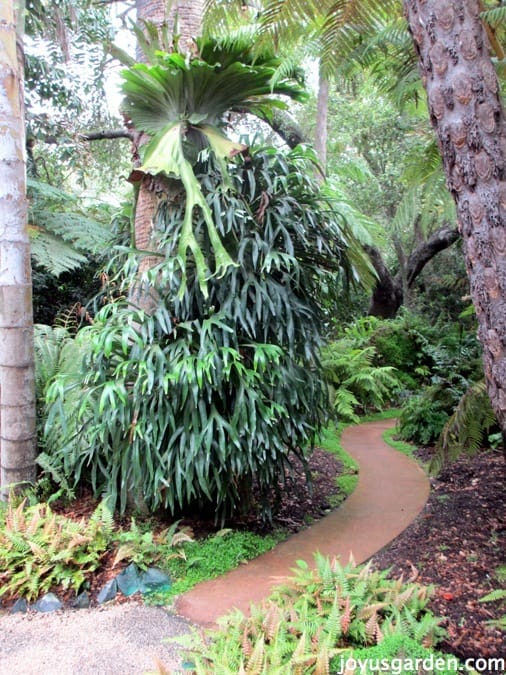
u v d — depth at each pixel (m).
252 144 2.56
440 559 2.26
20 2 2.74
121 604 2.06
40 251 4.59
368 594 1.84
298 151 2.63
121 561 2.29
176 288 2.40
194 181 2.34
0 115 2.61
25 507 2.67
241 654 1.56
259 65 2.56
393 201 7.75
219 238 2.35
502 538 2.38
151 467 2.26
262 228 2.45
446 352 6.11
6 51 2.58
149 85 2.46
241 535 2.53
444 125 1.50
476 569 2.13
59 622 1.95
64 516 2.60
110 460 2.53
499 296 1.46
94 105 5.61
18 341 2.71
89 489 2.98
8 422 2.71
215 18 2.17
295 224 2.44
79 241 4.89
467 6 1.48
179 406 2.28
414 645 1.50
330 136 7.06
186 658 1.63
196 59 2.33
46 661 1.72
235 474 2.42
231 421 2.25
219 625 1.81
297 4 1.93
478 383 2.76
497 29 1.85
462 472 3.54
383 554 2.41
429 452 4.28
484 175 1.45
